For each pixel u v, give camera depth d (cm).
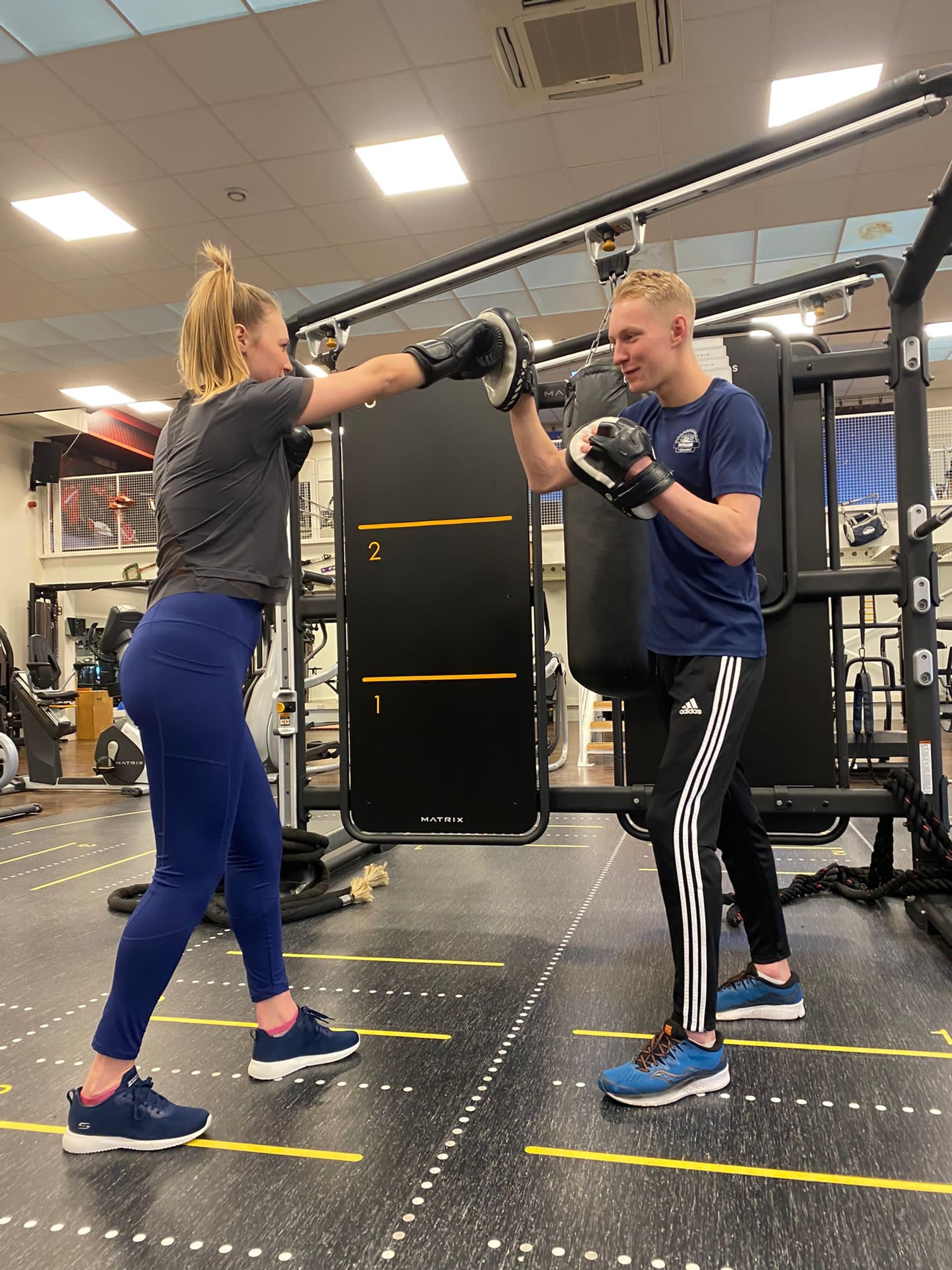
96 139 475
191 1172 118
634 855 309
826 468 232
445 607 234
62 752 819
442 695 234
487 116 459
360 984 187
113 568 1070
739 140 483
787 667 229
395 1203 110
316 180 522
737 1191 110
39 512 1093
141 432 1189
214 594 124
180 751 122
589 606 186
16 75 420
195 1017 172
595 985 183
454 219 574
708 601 142
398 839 236
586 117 461
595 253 201
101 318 728
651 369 143
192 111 452
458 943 214
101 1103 124
